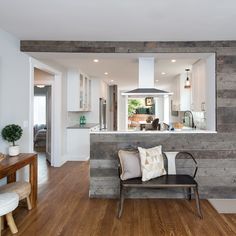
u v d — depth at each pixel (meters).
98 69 6.02
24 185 2.93
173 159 3.49
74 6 2.47
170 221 2.88
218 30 3.17
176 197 3.63
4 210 2.24
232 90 3.65
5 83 3.27
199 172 3.64
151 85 4.11
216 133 3.65
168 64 5.20
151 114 10.91
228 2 2.38
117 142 3.66
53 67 5.12
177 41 3.64
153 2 2.38
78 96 6.16
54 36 3.45
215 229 2.69
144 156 3.19
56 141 5.66
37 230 2.66
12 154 3.17
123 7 2.49
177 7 2.49
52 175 4.89
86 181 4.48
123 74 6.79
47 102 6.38
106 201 3.52
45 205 3.35
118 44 3.66
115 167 3.65
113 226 2.76
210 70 3.88
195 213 3.11
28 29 3.17
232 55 3.64
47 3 2.41
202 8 2.51
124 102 11.12
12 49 3.43
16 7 2.50
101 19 2.81
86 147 6.29
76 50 3.65
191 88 5.75
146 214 3.08
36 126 10.26
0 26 3.06
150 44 3.65
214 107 3.72
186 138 3.65
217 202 3.48
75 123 7.02
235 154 3.64
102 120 8.10
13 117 3.48
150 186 2.96
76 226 2.75
